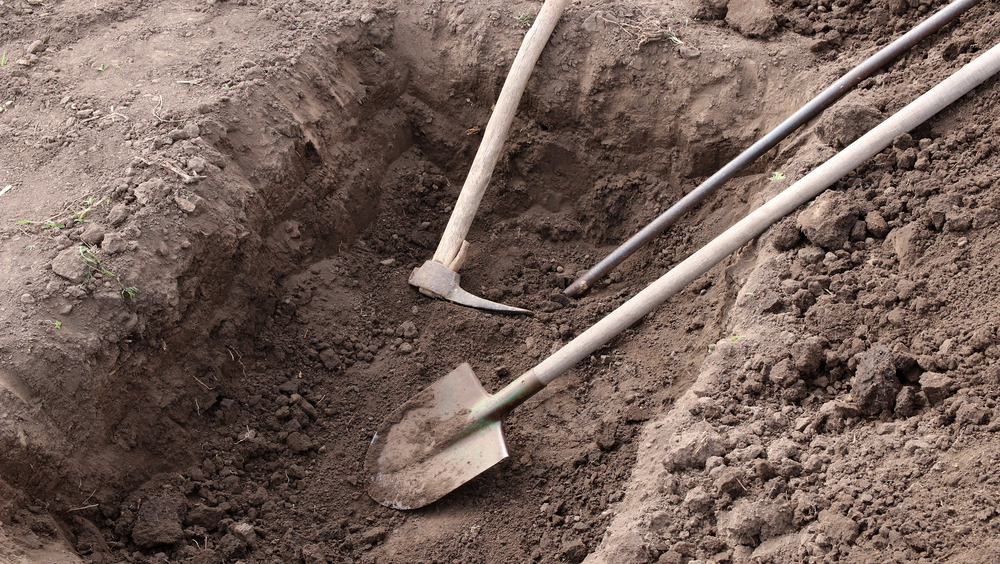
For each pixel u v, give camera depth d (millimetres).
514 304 3258
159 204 2924
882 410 2705
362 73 3346
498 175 3398
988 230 2814
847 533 2566
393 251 3326
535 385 2934
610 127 3311
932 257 2830
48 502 2744
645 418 2941
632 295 3217
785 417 2752
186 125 3033
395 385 3090
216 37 3260
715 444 2723
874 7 3236
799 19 3287
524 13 3359
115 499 2826
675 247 3234
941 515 2547
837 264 2885
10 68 3168
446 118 3428
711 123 3225
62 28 3264
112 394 2836
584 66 3305
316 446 3002
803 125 3117
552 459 2936
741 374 2814
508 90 3242
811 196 2959
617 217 3352
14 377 2730
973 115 2934
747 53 3232
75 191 2949
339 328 3156
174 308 2904
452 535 2850
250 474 2951
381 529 2877
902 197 2910
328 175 3223
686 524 2664
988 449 2588
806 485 2648
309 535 2879
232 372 3027
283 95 3162
